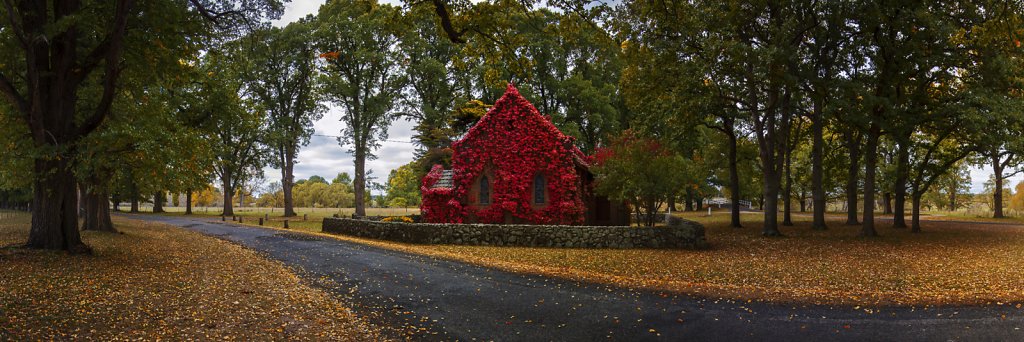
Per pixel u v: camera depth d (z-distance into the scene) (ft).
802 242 75.25
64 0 48.62
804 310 30.60
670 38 79.25
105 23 51.55
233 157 179.83
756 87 82.17
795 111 88.94
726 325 27.25
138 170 52.34
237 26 58.90
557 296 35.01
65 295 31.42
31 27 47.34
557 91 167.32
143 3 47.93
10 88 46.21
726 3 77.66
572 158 91.86
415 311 30.71
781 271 46.85
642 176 75.25
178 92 86.63
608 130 164.04
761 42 81.15
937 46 70.54
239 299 32.68
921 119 74.95
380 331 26.30
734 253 60.95
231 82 95.76
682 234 66.13
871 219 82.99
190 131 60.75
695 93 82.79
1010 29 38.83
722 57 75.20
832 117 81.87
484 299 34.09
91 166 48.32
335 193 404.57
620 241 66.69
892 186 114.62
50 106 47.98
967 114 66.64
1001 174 145.69
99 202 86.89
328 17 167.43
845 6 68.74
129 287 35.09
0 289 31.96
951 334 25.12
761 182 195.11
